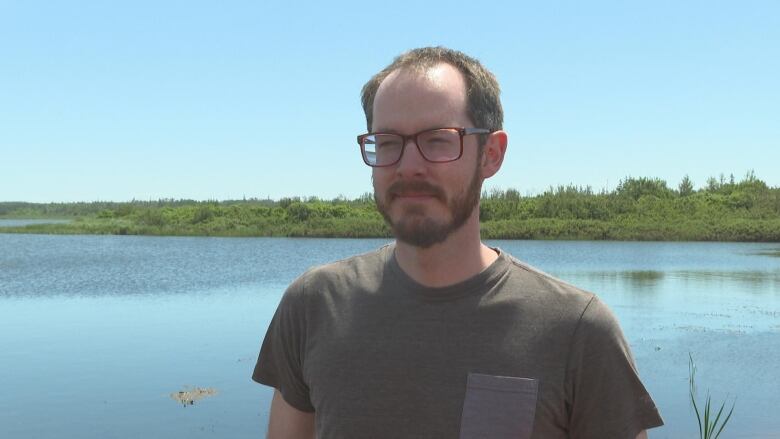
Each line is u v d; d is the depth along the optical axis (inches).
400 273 83.5
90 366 504.4
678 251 1982.0
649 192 3075.8
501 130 85.9
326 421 82.3
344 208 3147.1
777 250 2036.2
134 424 363.9
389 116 80.4
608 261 1585.9
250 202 4830.2
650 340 595.8
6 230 3523.6
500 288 80.7
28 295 1005.2
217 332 660.7
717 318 724.7
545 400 76.5
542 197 3024.1
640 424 79.6
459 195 79.2
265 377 94.3
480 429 76.2
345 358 82.2
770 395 415.8
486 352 78.0
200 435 345.1
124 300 939.3
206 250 2090.3
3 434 347.3
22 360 527.8
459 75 81.8
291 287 91.7
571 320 78.3
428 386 78.3
